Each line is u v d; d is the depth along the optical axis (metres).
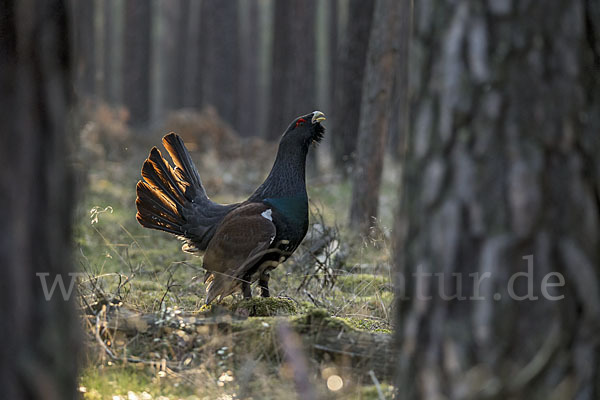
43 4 4.34
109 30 73.62
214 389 7.02
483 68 4.67
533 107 4.62
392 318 9.33
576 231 4.70
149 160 11.77
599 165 4.89
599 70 4.93
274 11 41.53
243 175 30.86
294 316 8.72
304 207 10.70
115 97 82.88
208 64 63.59
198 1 73.12
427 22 4.93
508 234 4.65
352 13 27.97
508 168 4.64
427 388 4.93
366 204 17.30
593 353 4.72
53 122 4.37
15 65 4.23
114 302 8.43
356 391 6.75
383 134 17.33
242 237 10.09
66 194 4.48
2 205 4.14
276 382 7.00
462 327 4.78
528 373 4.64
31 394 4.23
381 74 17.19
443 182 4.82
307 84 39.97
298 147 10.72
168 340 7.78
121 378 7.17
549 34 4.63
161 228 11.81
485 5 4.67
